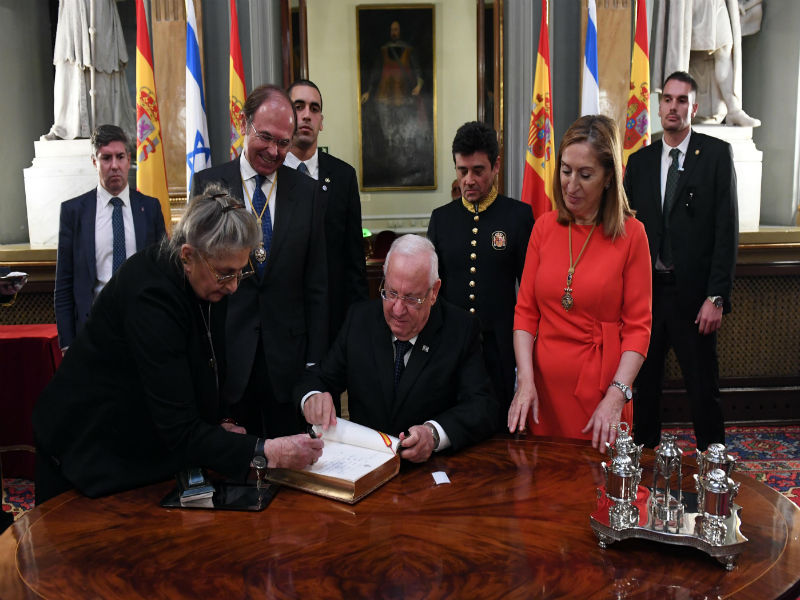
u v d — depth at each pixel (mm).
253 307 2510
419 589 1275
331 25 8969
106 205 3469
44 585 1313
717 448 1410
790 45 5367
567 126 5062
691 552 1411
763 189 5688
